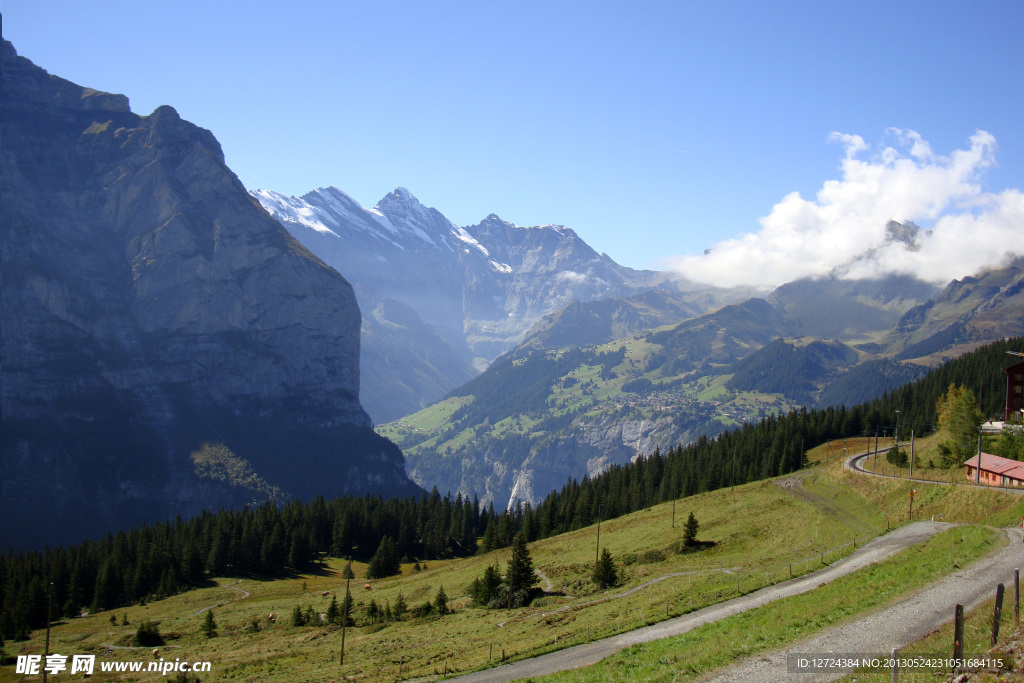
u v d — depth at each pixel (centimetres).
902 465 13975
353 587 16512
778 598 6222
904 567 6041
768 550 9694
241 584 17825
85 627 14362
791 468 17788
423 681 6266
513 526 19412
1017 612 4097
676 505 15012
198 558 18238
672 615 6419
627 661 5094
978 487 9200
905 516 9562
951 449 12912
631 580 9662
